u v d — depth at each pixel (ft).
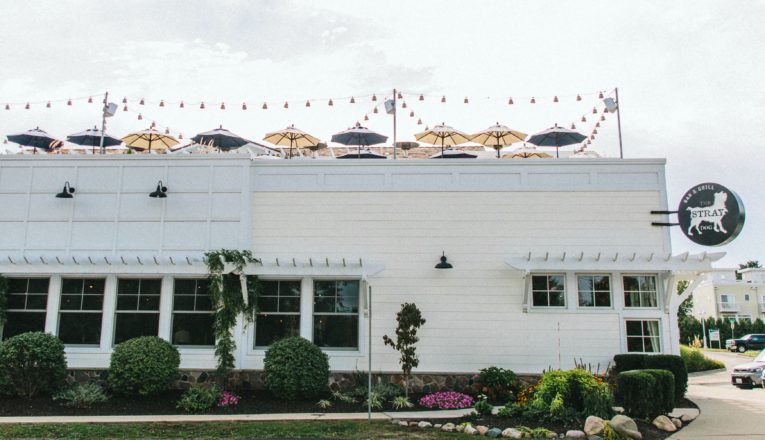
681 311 150.00
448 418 36.45
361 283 47.39
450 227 48.37
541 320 46.91
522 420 35.27
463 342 46.70
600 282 47.65
